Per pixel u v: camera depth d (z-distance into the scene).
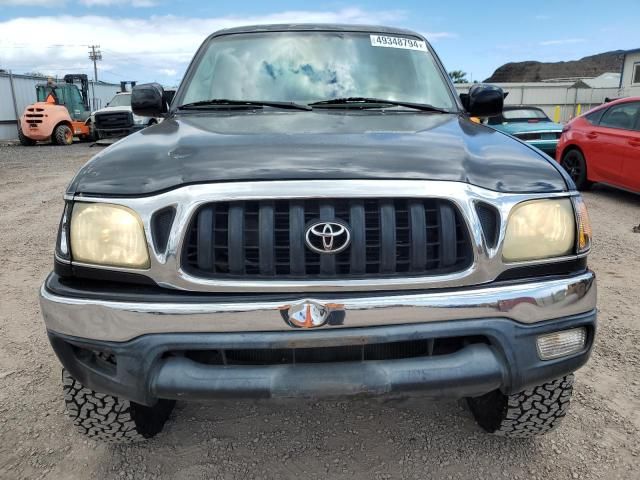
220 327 1.71
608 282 4.41
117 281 1.80
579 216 1.94
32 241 5.84
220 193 1.74
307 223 1.74
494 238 1.81
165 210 1.76
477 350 1.80
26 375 3.03
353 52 3.13
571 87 30.27
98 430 2.22
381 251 1.75
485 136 2.36
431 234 1.80
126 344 1.74
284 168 1.80
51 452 2.38
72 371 1.87
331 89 2.94
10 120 25.78
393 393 1.75
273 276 1.74
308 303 1.70
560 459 2.32
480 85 3.28
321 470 2.27
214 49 3.20
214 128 2.39
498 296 1.78
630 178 7.08
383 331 1.73
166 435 2.50
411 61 3.16
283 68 3.04
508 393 1.86
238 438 2.48
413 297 1.74
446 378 1.76
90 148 19.52
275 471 2.27
